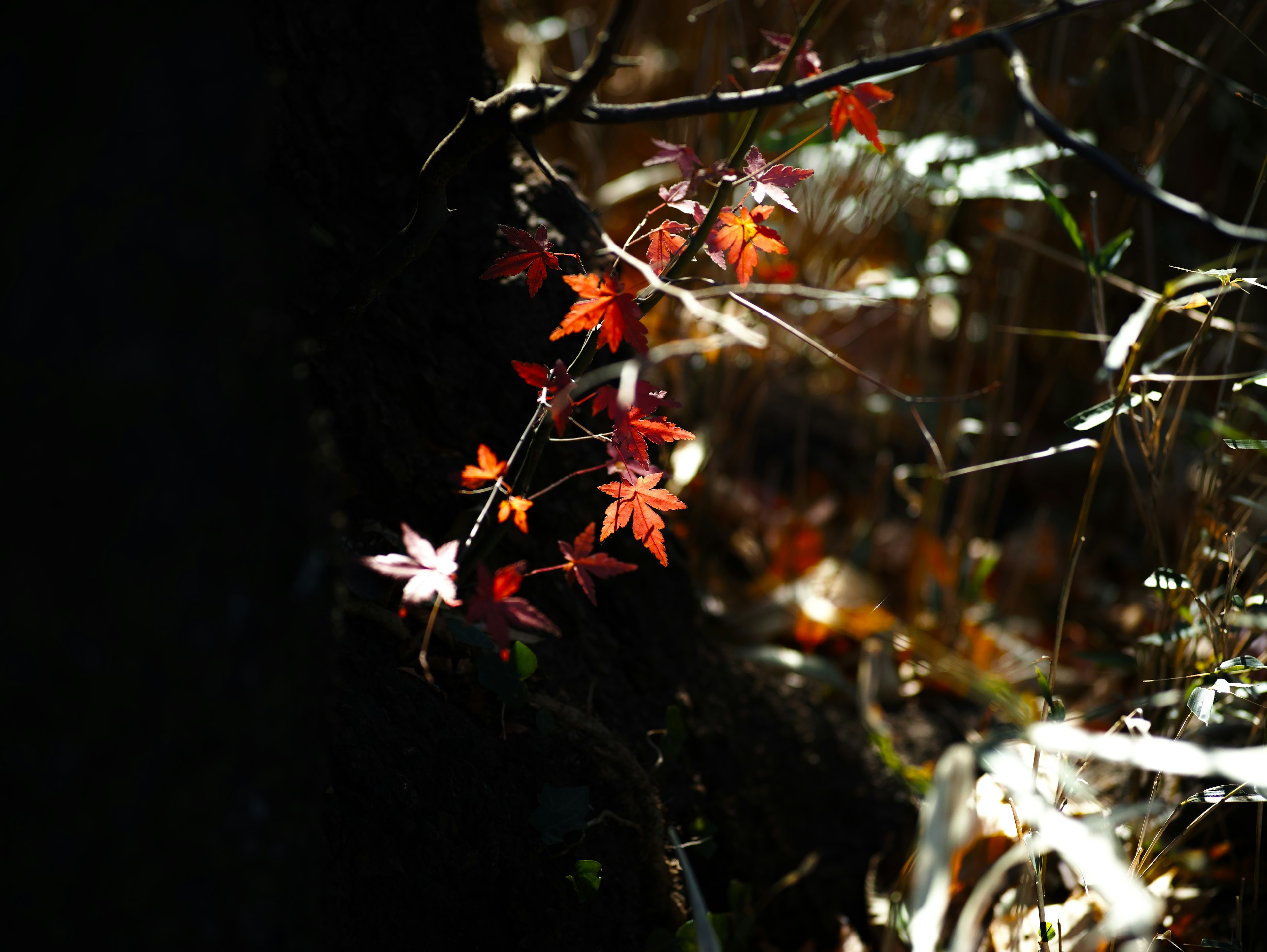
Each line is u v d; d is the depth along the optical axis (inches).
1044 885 53.9
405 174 53.0
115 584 40.6
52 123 40.1
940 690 63.1
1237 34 62.7
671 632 56.4
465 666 51.3
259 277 42.1
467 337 53.5
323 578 43.8
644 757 53.7
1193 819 54.4
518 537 53.6
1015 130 62.4
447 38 53.9
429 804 48.9
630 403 42.7
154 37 40.7
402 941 48.0
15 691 40.2
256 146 42.1
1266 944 52.8
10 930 40.3
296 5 50.8
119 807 40.8
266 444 42.1
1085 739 42.6
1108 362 49.9
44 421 40.1
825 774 57.6
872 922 55.2
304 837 43.3
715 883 54.2
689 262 47.6
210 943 41.6
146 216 40.5
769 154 59.9
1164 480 63.3
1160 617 53.9
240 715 41.8
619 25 44.5
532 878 49.9
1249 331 57.6
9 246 39.9
